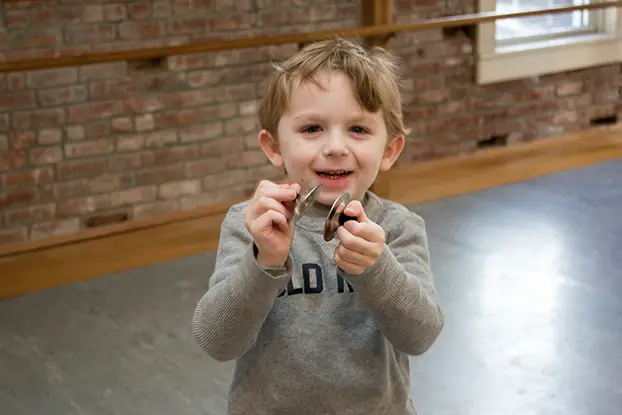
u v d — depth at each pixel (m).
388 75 1.33
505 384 2.66
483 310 3.17
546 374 2.71
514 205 4.39
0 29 3.80
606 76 5.71
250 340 1.21
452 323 3.07
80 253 3.87
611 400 2.56
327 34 3.90
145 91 4.18
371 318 1.28
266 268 1.14
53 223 4.08
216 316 1.18
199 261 3.75
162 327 3.11
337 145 1.24
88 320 3.18
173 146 4.31
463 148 5.25
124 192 4.23
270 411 1.27
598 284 3.38
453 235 3.98
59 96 3.97
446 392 2.62
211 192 4.47
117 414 2.55
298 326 1.27
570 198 4.48
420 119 5.06
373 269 1.15
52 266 3.72
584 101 5.66
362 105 1.26
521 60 5.28
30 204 4.02
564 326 3.03
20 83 3.88
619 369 2.73
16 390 2.69
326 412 1.27
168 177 4.33
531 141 5.51
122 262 3.75
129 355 2.91
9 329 3.12
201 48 3.57
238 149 4.50
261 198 1.12
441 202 4.46
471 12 5.07
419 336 1.21
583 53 5.50
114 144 4.16
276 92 1.31
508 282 3.42
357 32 3.98
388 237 1.35
